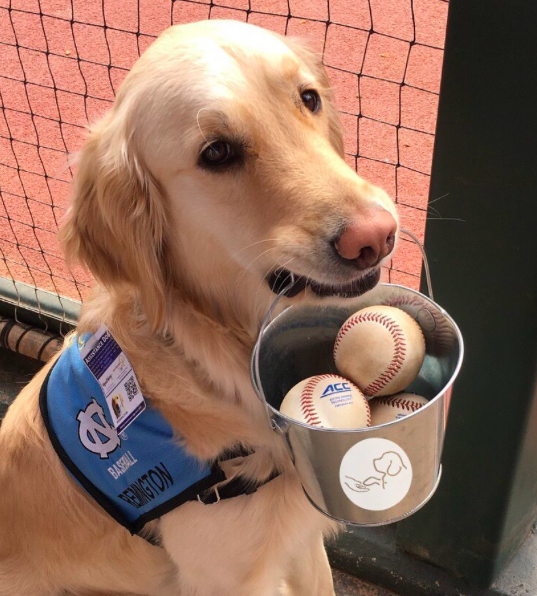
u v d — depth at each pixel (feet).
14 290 4.11
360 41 5.49
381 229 1.89
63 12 7.24
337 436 1.72
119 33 6.65
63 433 2.42
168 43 2.12
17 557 2.77
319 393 1.93
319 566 2.95
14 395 4.09
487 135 2.06
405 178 4.13
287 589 3.01
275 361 2.03
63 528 2.64
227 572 2.46
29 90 6.35
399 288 2.03
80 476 2.41
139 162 2.17
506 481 2.65
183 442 2.26
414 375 1.97
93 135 2.29
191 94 2.01
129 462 2.30
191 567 2.49
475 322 2.37
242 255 2.12
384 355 1.94
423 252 1.95
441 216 2.26
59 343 3.95
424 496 1.94
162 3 6.63
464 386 2.52
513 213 2.13
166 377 2.29
